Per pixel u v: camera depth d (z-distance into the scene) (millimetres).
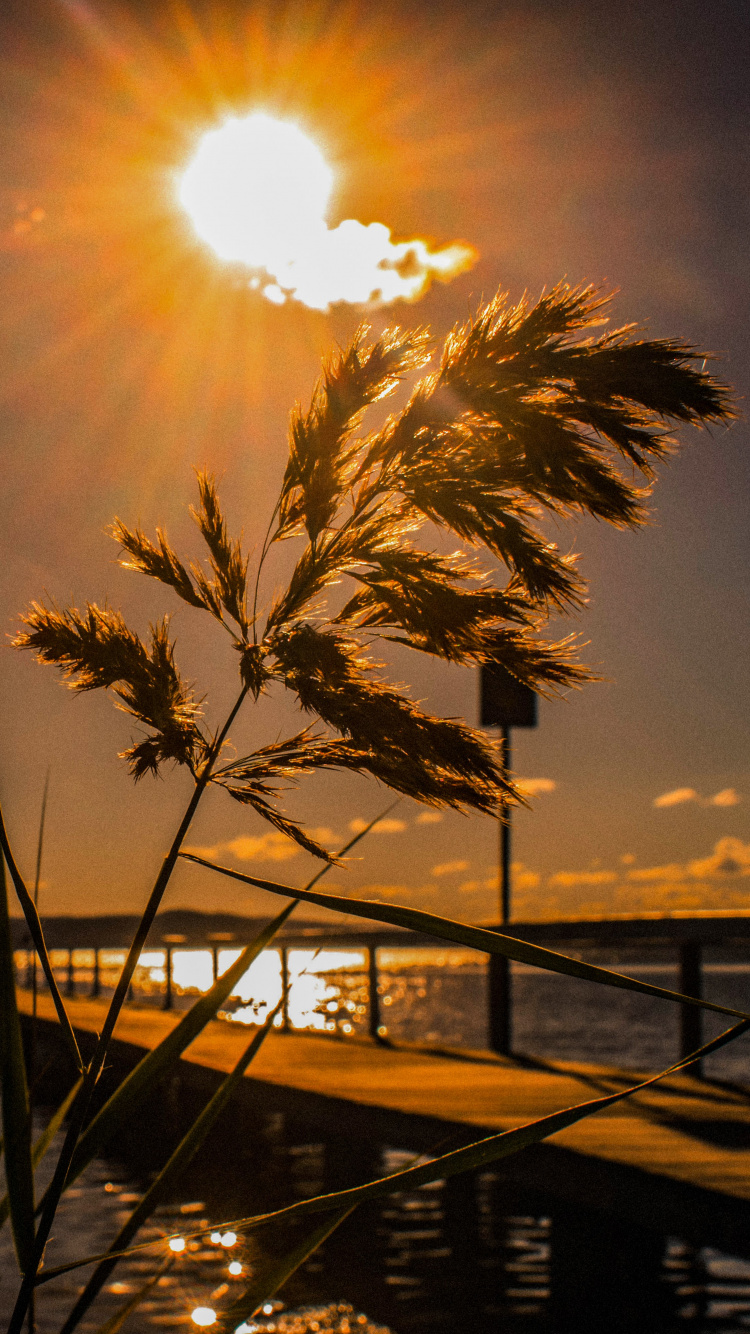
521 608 1023
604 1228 4320
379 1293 4098
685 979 7480
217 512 1064
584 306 1050
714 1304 3922
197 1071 7527
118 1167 6797
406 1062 7859
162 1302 3895
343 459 1037
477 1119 4961
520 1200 5223
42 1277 900
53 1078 6863
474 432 1036
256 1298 987
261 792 1006
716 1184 3643
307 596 1042
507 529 1003
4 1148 922
